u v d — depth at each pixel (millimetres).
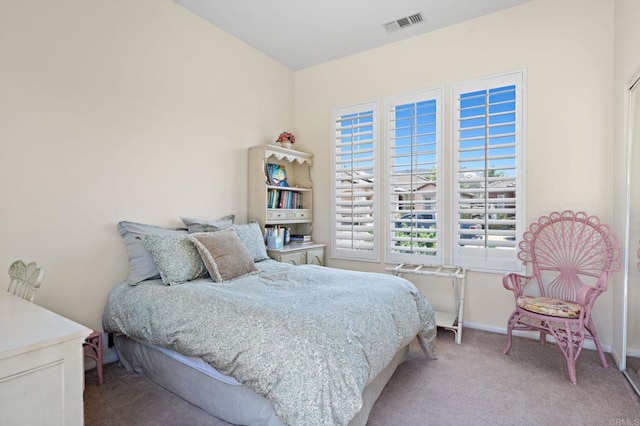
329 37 3395
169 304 1894
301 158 3896
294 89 4219
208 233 2439
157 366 2035
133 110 2537
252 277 2348
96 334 2049
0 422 920
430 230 3279
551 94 2764
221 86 3246
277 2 2816
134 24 2541
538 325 2717
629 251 2197
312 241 4074
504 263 2953
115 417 1739
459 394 1970
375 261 3627
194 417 1739
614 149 2512
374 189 3625
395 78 3502
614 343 2455
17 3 1957
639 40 2047
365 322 1609
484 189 3029
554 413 1785
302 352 1335
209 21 3107
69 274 2186
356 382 1334
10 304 1441
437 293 3293
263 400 1515
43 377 1009
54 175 2117
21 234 1978
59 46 2135
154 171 2678
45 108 2074
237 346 1484
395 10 2936
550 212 2771
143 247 2355
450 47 3197
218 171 3213
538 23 2812
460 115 3154
